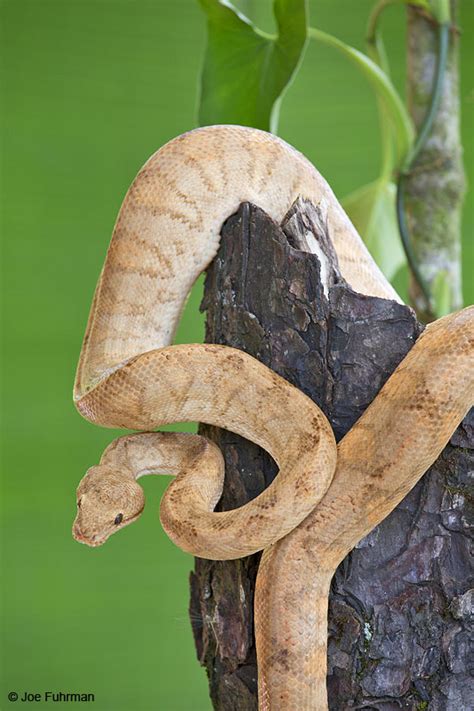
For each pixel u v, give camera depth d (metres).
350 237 1.38
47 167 1.70
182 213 1.36
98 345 1.36
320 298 1.32
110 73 1.71
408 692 1.32
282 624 1.29
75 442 1.71
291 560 1.29
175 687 1.70
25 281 1.70
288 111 1.71
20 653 1.69
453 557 1.32
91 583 1.71
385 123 1.53
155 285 1.36
